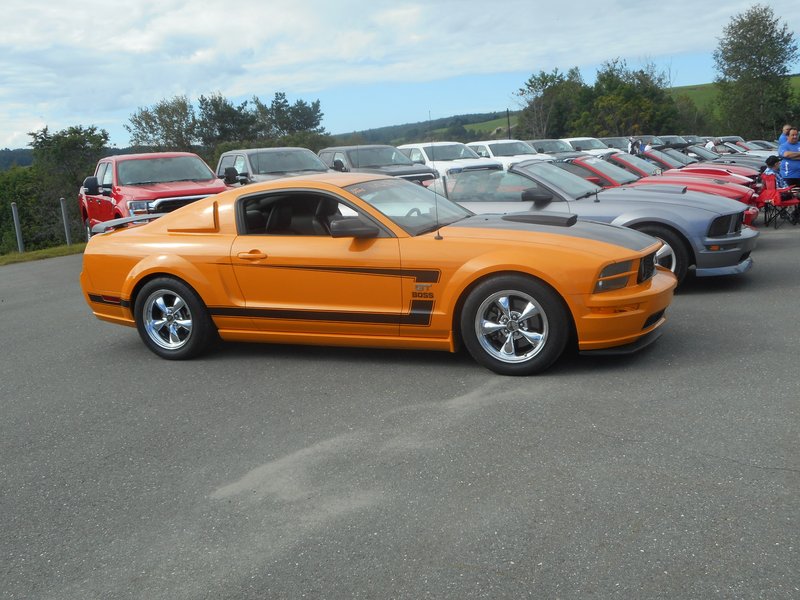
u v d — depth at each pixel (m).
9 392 6.13
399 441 4.46
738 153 28.52
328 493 3.87
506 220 6.06
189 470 4.32
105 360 6.89
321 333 6.07
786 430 4.18
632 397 4.87
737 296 7.72
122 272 6.66
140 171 13.41
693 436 4.20
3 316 9.38
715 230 7.96
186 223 6.53
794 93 60.84
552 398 4.96
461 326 5.57
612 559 3.07
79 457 4.65
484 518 3.48
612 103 50.56
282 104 78.56
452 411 4.88
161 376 6.23
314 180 6.23
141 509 3.89
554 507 3.53
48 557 3.50
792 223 13.31
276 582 3.12
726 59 60.81
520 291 5.34
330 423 4.86
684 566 2.98
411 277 5.63
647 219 8.02
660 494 3.57
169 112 53.31
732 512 3.36
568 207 8.44
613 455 4.03
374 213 5.86
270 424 4.93
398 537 3.38
